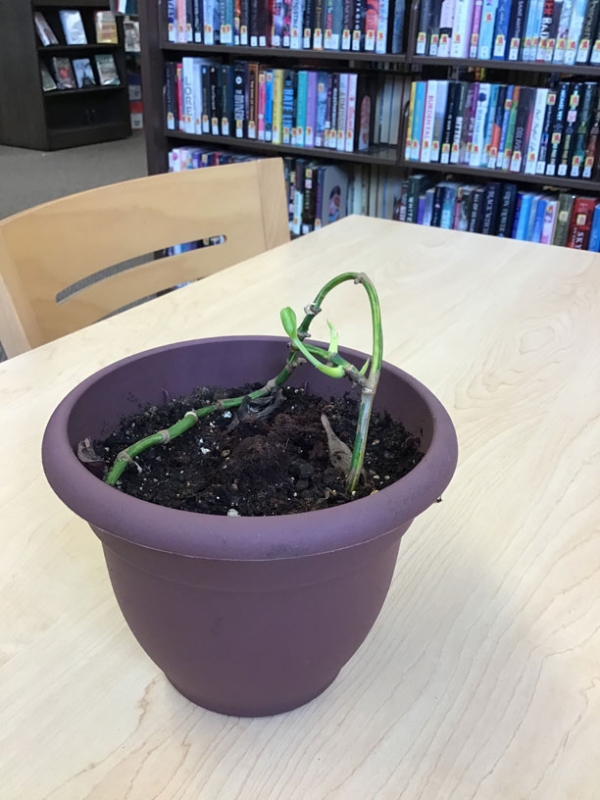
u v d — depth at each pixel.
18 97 4.38
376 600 0.38
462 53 1.79
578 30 1.65
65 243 0.86
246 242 1.12
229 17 2.05
